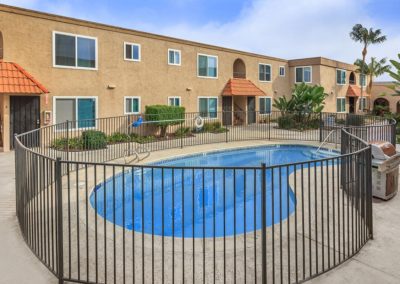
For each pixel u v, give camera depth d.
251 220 6.88
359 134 11.73
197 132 19.59
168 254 4.51
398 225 5.43
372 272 3.96
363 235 4.79
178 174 10.67
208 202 8.12
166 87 19.14
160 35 18.59
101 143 13.73
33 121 13.77
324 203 6.62
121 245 4.80
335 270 4.00
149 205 7.85
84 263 4.24
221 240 5.01
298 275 3.92
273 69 27.61
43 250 4.42
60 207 3.80
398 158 7.02
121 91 16.88
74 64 14.98
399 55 16.50
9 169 9.80
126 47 17.00
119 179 9.66
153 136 17.61
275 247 4.70
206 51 21.59
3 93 12.67
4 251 4.52
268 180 9.69
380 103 39.72
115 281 3.66
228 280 3.84
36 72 13.79
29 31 13.53
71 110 14.98
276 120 24.95
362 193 4.83
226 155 14.46
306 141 16.86
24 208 5.01
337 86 31.12
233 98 24.20
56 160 3.84
